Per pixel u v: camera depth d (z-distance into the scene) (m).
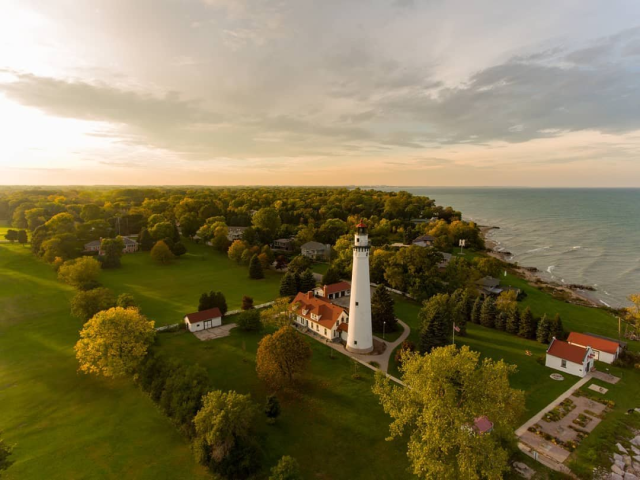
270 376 50.50
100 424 44.38
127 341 53.44
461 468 29.42
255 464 36.66
